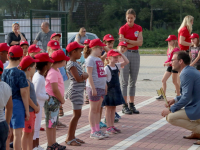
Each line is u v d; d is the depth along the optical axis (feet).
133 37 26.81
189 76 18.20
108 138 19.97
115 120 23.81
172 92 36.06
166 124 23.24
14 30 31.86
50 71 17.03
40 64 16.81
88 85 19.62
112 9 162.61
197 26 160.66
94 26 168.25
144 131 21.48
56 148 17.25
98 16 168.66
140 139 19.71
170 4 158.71
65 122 23.82
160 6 160.56
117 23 164.96
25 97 14.84
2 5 159.94
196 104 18.53
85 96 34.01
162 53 103.76
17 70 14.90
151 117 25.32
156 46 146.00
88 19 168.45
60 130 21.81
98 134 19.79
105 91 20.35
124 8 164.86
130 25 27.02
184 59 18.53
